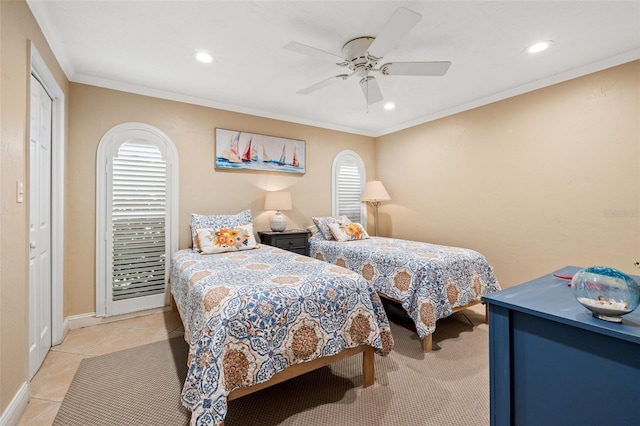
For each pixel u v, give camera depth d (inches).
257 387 57.6
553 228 115.9
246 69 107.1
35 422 60.7
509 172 129.1
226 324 54.9
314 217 166.4
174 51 94.6
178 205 129.6
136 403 66.8
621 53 97.3
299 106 146.9
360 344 70.8
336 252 133.6
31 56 68.4
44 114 87.5
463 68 107.4
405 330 107.3
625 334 30.6
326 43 90.0
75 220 108.6
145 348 93.3
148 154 122.8
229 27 82.2
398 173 183.0
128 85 118.1
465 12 76.4
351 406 65.7
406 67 86.2
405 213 179.0
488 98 134.4
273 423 60.4
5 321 56.9
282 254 110.3
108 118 114.9
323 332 65.1
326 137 178.9
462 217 148.2
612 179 101.1
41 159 84.5
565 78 111.0
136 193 120.1
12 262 59.6
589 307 35.0
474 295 104.5
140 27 82.0
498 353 42.8
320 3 72.8
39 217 82.7
